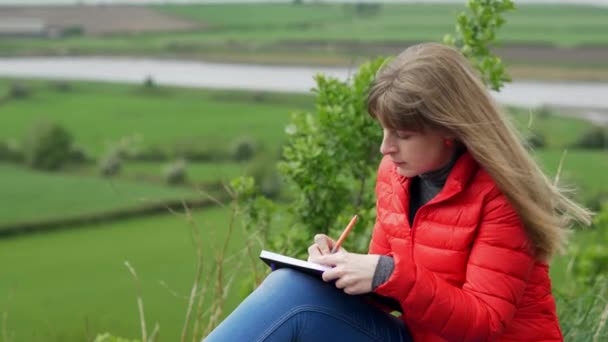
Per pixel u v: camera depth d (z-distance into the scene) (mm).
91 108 76562
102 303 24562
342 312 2229
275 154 51938
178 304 19391
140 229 38062
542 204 2158
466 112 2107
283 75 95375
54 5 140000
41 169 55062
